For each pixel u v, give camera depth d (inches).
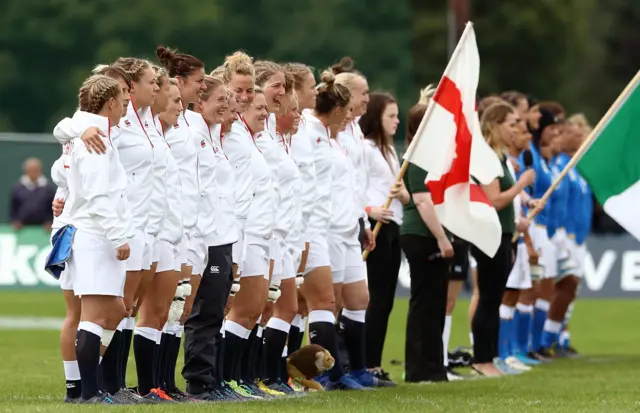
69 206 1477.6
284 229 1750.7
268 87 1731.1
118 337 1530.5
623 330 3292.3
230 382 1697.8
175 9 7411.4
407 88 7431.1
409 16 7583.7
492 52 7421.3
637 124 2129.7
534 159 2514.8
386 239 1969.7
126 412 1360.7
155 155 1555.1
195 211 1609.3
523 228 2217.0
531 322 2503.7
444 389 1845.5
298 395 1691.7
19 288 3941.9
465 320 3403.1
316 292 1809.8
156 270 1567.4
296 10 7598.4
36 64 7539.4
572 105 7637.8
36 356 2346.2
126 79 1505.9
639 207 2122.3
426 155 1936.5
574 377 2116.1
